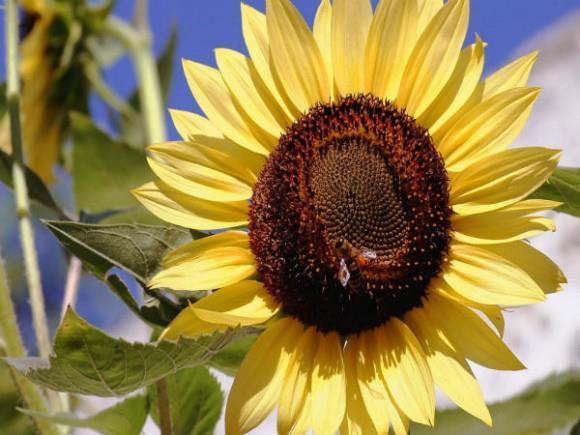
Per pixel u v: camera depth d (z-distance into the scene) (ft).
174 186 2.32
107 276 2.25
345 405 2.23
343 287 2.27
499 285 2.22
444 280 2.27
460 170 2.29
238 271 2.29
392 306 2.28
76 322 2.02
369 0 2.35
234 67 2.37
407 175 2.30
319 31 2.38
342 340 2.29
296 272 2.28
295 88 2.36
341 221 2.31
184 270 2.27
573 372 2.53
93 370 2.06
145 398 2.44
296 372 2.25
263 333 2.26
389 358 2.26
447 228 2.28
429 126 2.33
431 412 2.20
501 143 2.28
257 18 2.39
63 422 2.19
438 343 2.25
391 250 2.29
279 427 2.21
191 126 2.37
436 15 2.32
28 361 2.07
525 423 2.52
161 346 2.06
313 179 2.32
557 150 2.23
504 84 2.32
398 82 2.35
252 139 2.35
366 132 2.34
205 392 2.51
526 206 2.24
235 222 2.34
